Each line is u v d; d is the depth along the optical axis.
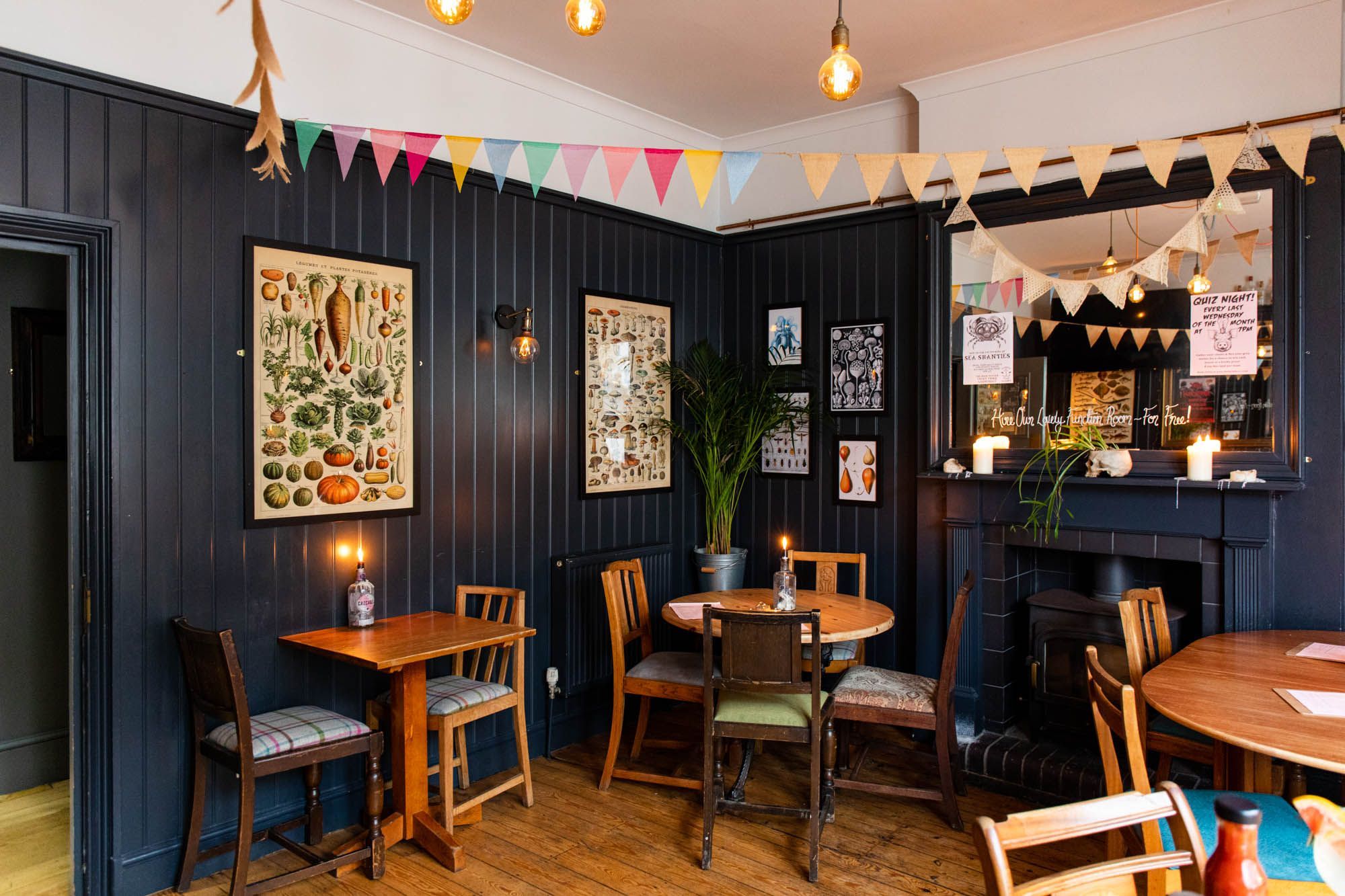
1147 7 3.26
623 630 3.72
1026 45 3.60
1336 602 3.10
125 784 2.71
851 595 4.21
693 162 2.94
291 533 3.09
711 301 4.87
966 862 2.96
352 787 3.26
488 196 3.72
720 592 3.96
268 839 2.99
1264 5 3.18
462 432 3.62
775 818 3.30
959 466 3.90
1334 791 2.86
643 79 3.96
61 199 2.54
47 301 3.62
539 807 3.39
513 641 3.24
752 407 4.53
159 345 2.75
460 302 3.60
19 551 3.54
